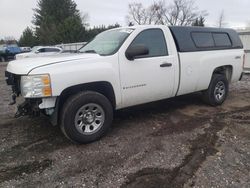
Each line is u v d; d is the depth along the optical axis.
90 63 4.38
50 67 4.04
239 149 4.24
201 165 3.73
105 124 4.61
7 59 37.16
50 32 54.88
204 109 6.42
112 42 4.98
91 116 4.46
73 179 3.43
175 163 3.79
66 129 4.25
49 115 4.32
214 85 6.48
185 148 4.25
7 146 4.38
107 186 3.27
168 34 5.46
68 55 4.64
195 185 3.29
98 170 3.62
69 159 3.93
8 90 9.73
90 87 4.58
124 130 5.04
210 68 6.27
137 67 4.88
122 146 4.34
